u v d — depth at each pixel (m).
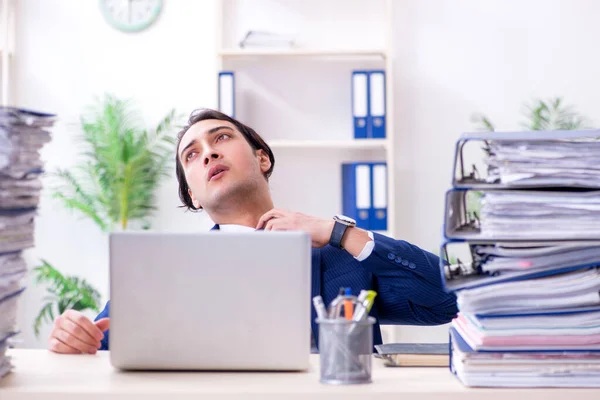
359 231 2.12
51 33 4.12
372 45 4.05
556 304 1.12
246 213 2.29
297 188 4.02
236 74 4.05
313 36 4.06
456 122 4.00
